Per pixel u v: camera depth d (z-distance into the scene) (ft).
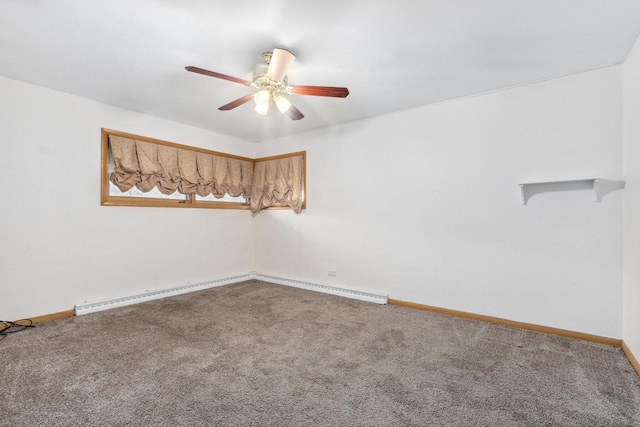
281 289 13.70
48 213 9.55
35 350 7.29
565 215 8.39
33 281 9.24
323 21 6.07
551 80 8.57
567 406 5.26
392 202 11.55
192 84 9.16
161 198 12.55
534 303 8.82
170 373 6.29
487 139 9.57
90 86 9.37
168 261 12.64
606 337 7.84
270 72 6.82
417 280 10.96
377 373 6.35
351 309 10.78
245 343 7.82
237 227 15.49
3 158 8.76
